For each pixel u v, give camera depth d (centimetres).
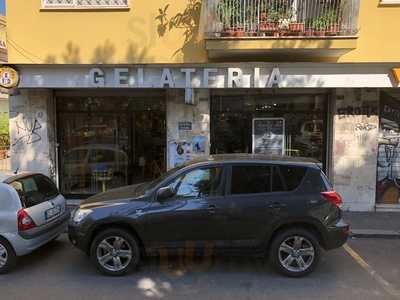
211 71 885
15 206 605
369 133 964
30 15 938
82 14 935
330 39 846
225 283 567
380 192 995
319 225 582
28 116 985
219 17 853
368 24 928
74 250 712
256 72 879
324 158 1018
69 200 1058
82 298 519
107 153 1059
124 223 589
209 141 980
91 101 1037
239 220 583
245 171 600
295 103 1008
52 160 1015
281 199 586
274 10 855
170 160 979
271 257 591
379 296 523
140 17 934
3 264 603
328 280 577
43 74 896
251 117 1014
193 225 584
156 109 1034
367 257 675
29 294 532
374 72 875
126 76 890
